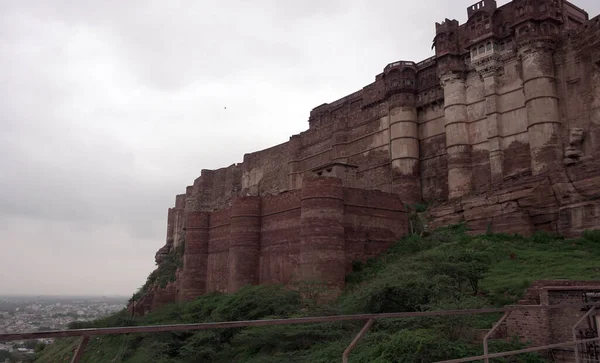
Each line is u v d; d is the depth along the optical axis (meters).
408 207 44.50
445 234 36.75
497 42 44.34
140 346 32.81
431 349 15.91
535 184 35.06
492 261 28.50
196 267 48.56
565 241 31.66
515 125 41.88
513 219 35.28
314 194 34.47
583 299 15.63
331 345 21.38
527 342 16.75
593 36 36.81
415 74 53.12
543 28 39.53
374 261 35.91
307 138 67.19
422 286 21.81
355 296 25.45
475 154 44.78
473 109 45.69
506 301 20.77
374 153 55.91
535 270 25.25
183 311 40.41
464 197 40.69
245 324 5.61
